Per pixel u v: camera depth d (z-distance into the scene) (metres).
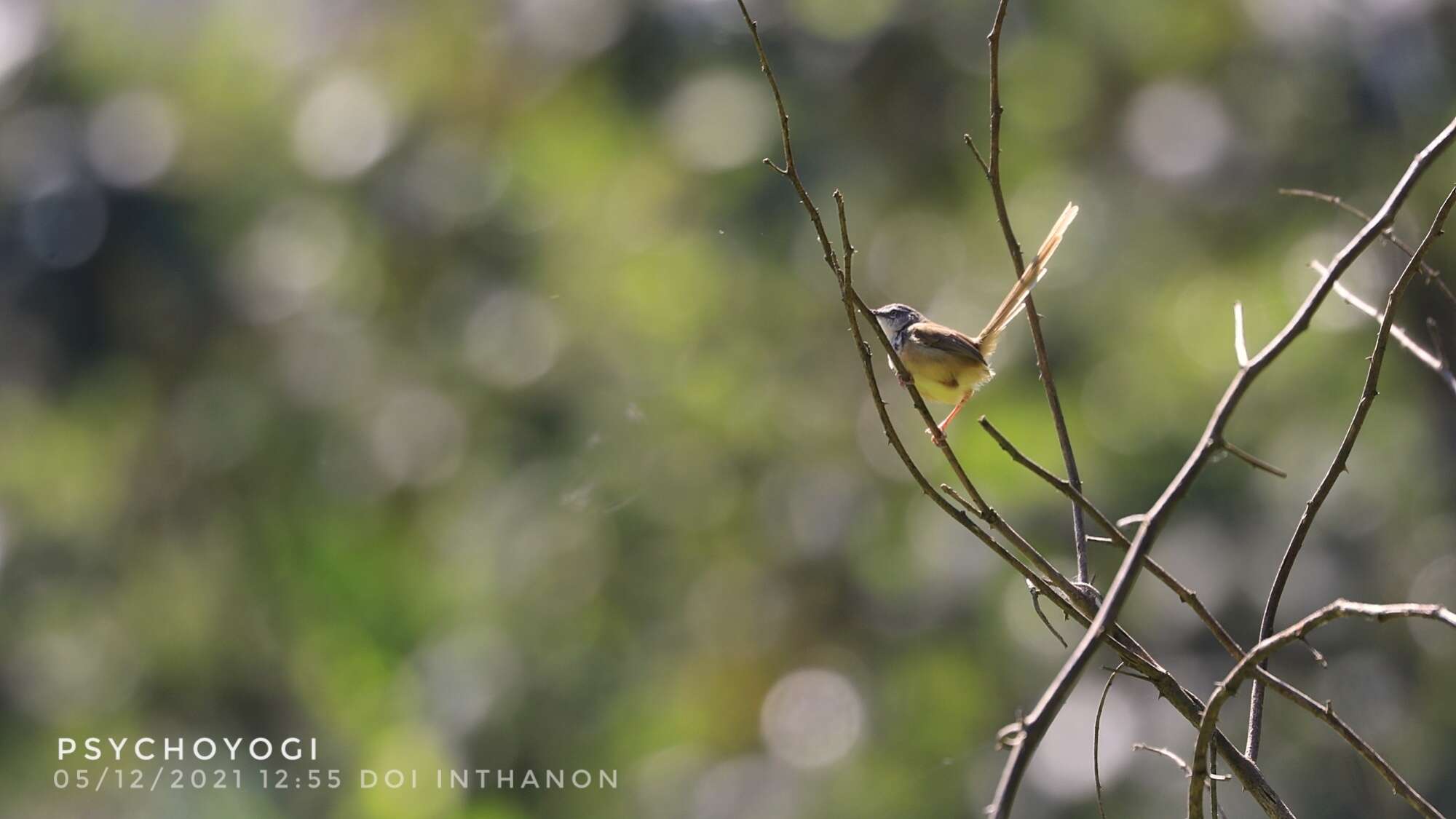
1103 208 15.79
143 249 15.70
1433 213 13.73
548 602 15.66
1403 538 13.57
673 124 15.12
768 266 15.71
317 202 17.00
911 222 15.92
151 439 16.77
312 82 17.64
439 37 16.91
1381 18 14.52
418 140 16.80
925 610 14.79
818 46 15.04
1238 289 15.22
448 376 16.59
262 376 16.88
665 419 16.11
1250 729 4.71
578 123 16.36
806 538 15.70
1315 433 14.20
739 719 15.34
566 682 15.35
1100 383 15.00
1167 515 3.65
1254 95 15.42
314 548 17.06
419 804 14.86
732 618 15.84
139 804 15.32
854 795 14.20
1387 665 13.17
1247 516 13.95
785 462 16.16
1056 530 14.12
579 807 14.85
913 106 15.19
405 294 16.91
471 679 15.38
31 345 15.60
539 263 16.67
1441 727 12.82
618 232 16.44
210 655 16.97
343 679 16.75
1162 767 12.50
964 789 13.63
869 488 15.70
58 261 15.37
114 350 15.88
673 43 15.06
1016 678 14.12
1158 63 15.93
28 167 15.67
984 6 15.15
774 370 16.20
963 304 15.51
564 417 16.11
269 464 16.95
